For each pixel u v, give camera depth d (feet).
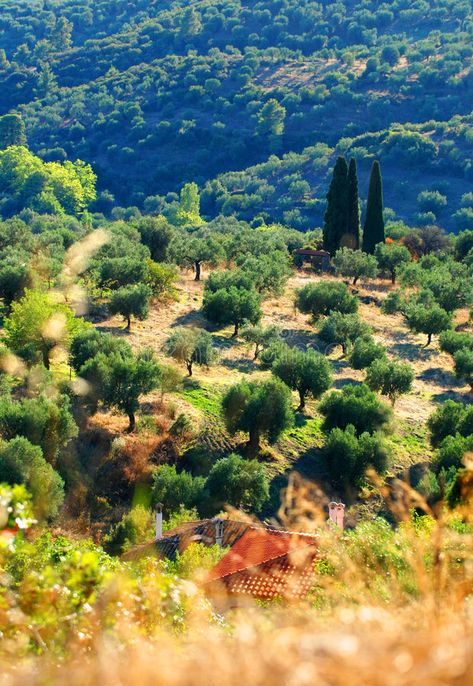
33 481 111.75
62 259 225.56
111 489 130.52
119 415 148.66
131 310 192.54
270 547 61.93
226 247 275.18
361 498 133.59
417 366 195.62
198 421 150.10
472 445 132.87
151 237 272.31
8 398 135.33
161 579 20.13
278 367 164.35
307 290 216.74
